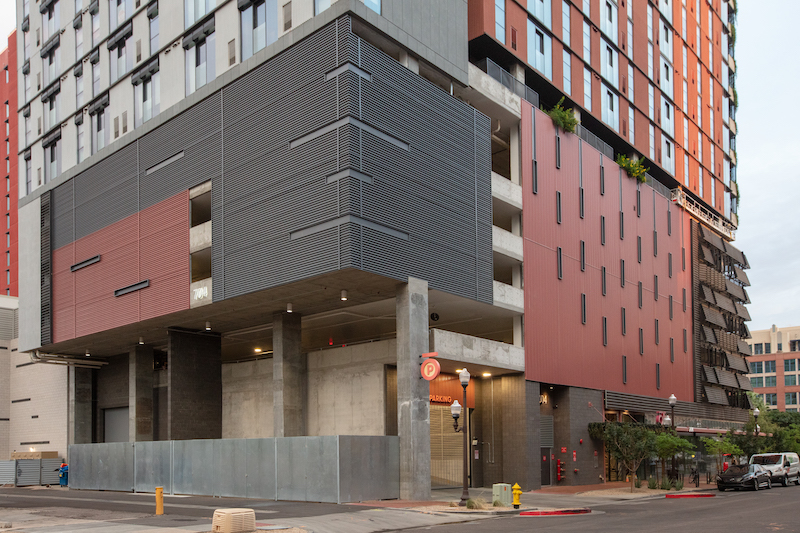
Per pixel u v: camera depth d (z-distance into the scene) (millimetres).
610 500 30328
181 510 24406
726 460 53688
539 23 42469
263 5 32781
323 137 28906
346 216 27562
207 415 40812
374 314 37688
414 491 28844
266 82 31922
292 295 32125
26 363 54375
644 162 54906
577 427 40719
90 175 42125
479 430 38344
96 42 43438
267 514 22719
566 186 42875
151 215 37406
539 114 41156
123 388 48562
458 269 32781
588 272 43969
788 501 28203
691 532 17594
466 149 34375
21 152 49375
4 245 89812
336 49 28906
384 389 34812
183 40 36781
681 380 54750
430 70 33438
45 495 34188
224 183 33406
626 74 53000
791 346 138000
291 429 35031
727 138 74312
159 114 37625
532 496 32094
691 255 59969
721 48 74500
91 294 40938
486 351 34438
